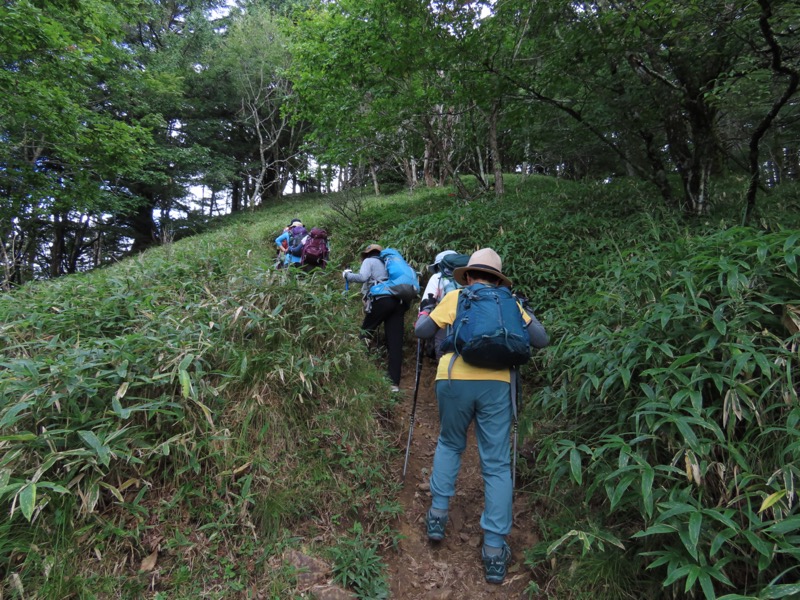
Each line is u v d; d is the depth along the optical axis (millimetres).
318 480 2574
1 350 2775
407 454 2961
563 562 2129
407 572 2299
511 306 2320
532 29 6195
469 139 10844
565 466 2197
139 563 1904
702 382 2055
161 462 2229
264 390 2777
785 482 1518
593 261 4730
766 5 3443
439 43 6367
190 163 19312
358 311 5391
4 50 7035
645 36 4938
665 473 1914
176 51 20219
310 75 9422
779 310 2146
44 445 1950
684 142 5719
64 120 8727
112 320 3396
